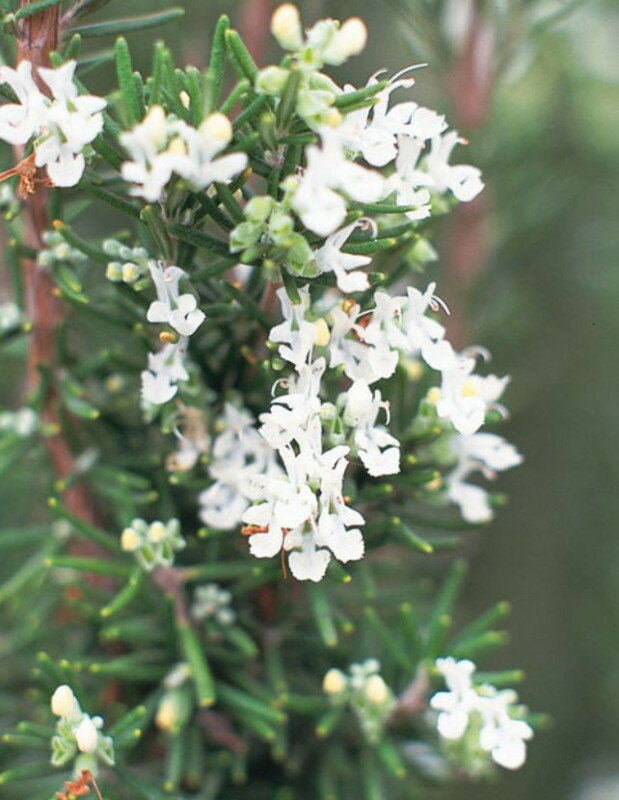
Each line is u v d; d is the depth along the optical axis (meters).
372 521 0.37
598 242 0.54
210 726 0.39
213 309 0.35
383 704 0.38
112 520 0.41
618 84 0.54
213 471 0.35
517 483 0.58
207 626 0.38
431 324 0.33
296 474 0.32
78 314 0.39
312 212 0.30
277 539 0.32
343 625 0.38
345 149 0.32
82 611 0.40
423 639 0.40
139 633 0.38
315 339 0.33
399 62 0.51
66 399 0.38
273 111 0.32
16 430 0.40
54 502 0.37
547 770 0.59
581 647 0.59
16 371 0.46
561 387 0.57
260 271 0.35
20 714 0.43
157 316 0.33
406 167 0.33
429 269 0.47
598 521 0.58
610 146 0.52
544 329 0.54
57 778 0.40
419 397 0.36
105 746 0.35
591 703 0.59
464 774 0.40
